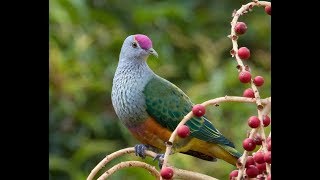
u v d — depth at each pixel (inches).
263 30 313.9
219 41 301.4
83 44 272.1
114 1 311.4
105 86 269.7
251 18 323.3
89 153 251.9
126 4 313.7
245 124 257.0
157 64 286.2
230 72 272.7
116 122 272.5
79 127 266.1
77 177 247.8
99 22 289.9
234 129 257.6
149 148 219.9
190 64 295.7
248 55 199.9
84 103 268.7
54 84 257.0
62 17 267.1
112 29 290.0
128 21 309.3
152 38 297.0
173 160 244.5
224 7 323.3
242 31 200.2
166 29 303.4
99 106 273.3
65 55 267.6
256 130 199.0
